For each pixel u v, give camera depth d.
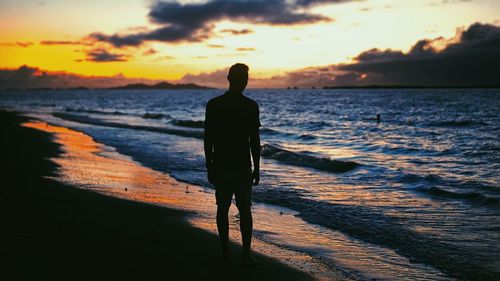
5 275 3.94
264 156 15.82
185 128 29.44
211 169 4.43
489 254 5.19
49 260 4.43
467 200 8.24
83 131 26.89
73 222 6.06
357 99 116.94
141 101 120.19
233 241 5.57
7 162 12.48
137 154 15.91
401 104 79.62
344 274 4.50
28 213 6.40
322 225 6.62
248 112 4.31
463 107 64.38
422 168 12.74
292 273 4.46
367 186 9.93
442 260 4.99
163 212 7.18
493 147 17.94
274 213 7.46
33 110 63.78
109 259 4.59
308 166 13.35
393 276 4.48
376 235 6.04
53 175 10.63
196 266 4.53
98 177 10.73
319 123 36.50
